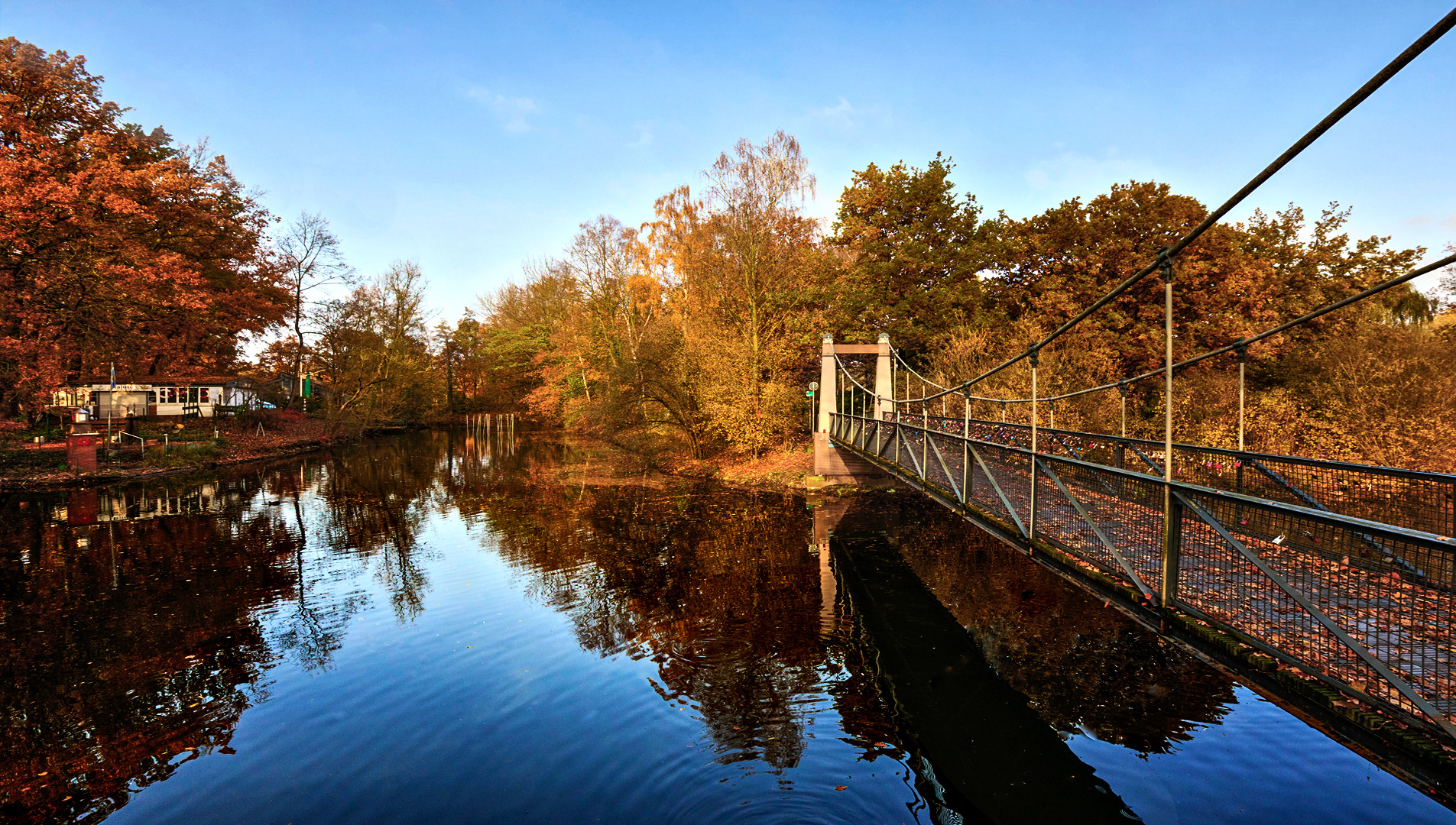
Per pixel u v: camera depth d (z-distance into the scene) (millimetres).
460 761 4746
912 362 21469
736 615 7598
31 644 6887
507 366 40594
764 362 18531
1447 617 2264
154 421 25953
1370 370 10992
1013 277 20078
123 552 10562
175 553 10500
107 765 4758
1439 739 2309
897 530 11695
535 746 4934
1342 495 5605
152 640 6984
